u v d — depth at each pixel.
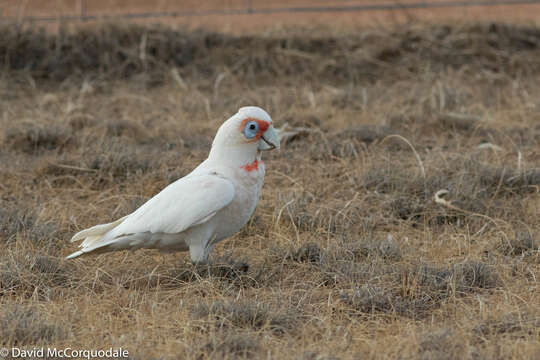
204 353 9.75
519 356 9.66
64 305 11.67
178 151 21.50
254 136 12.42
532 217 16.03
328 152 20.61
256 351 9.98
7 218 15.31
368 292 11.84
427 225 15.97
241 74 29.55
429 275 12.47
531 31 32.00
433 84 27.81
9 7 33.25
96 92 28.53
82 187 18.58
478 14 37.34
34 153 21.31
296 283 12.78
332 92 27.08
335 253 13.80
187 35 31.52
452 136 22.70
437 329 10.66
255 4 45.59
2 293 12.26
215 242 13.09
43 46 30.22
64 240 14.89
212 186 12.09
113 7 40.03
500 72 29.58
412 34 31.56
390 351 9.89
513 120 23.89
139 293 12.20
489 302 11.81
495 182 17.95
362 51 30.53
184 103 26.39
